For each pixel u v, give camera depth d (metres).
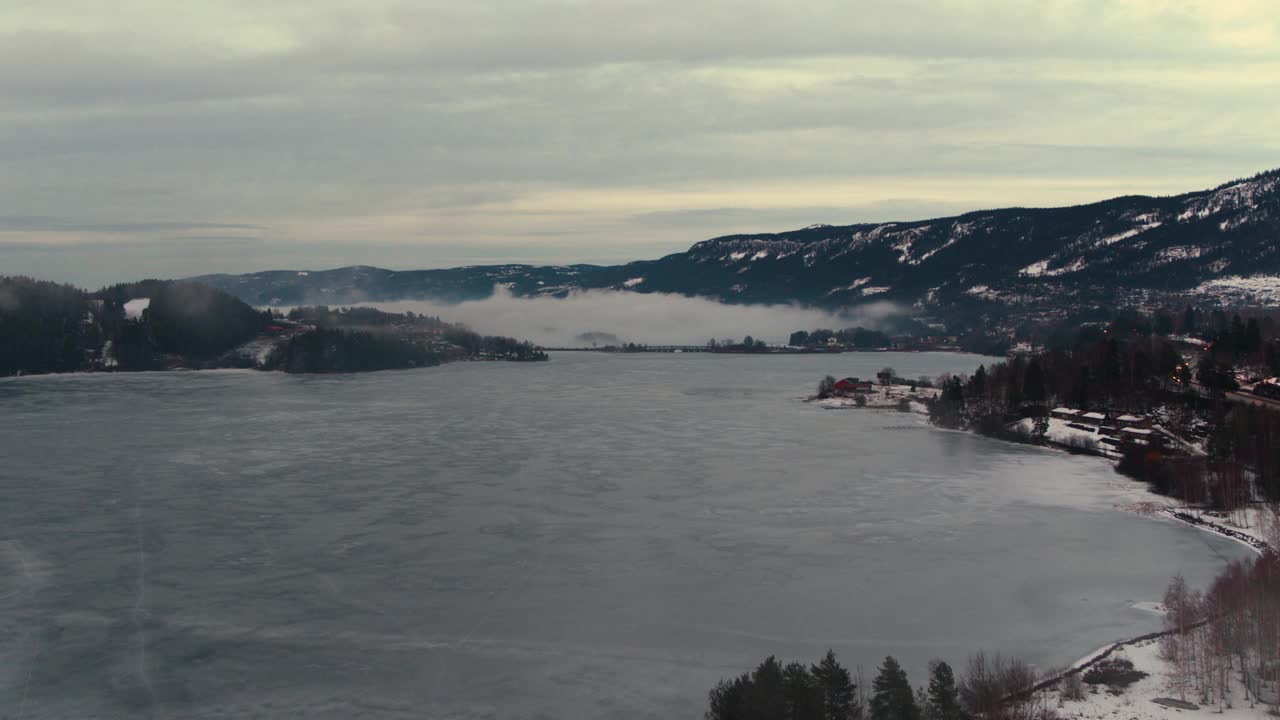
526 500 176.00
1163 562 133.12
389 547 145.75
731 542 146.75
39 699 97.81
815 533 151.38
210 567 136.62
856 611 116.75
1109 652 98.06
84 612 119.69
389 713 93.94
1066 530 150.50
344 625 115.12
